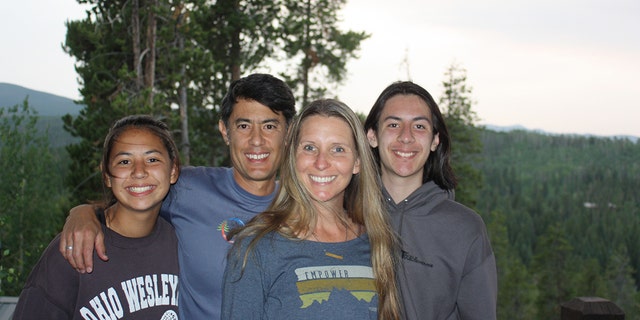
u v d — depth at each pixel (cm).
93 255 223
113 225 234
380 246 233
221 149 1969
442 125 280
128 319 225
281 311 209
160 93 1371
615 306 301
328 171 228
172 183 248
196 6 1600
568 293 4728
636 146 19550
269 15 1917
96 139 1450
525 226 9975
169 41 1566
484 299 256
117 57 1638
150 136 234
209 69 1544
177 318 241
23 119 1387
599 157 19212
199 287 254
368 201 239
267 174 268
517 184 15588
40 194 1434
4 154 1321
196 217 262
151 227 242
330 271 217
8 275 568
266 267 214
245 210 268
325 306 209
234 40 1869
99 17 1622
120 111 1282
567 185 16162
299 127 235
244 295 210
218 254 256
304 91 2097
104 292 222
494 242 4409
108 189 243
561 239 5100
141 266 234
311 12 2050
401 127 272
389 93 282
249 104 265
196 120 1856
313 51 2039
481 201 9788
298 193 229
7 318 328
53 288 212
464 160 3241
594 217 10938
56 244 220
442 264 259
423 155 273
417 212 268
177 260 250
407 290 255
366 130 290
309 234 225
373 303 221
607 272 5834
